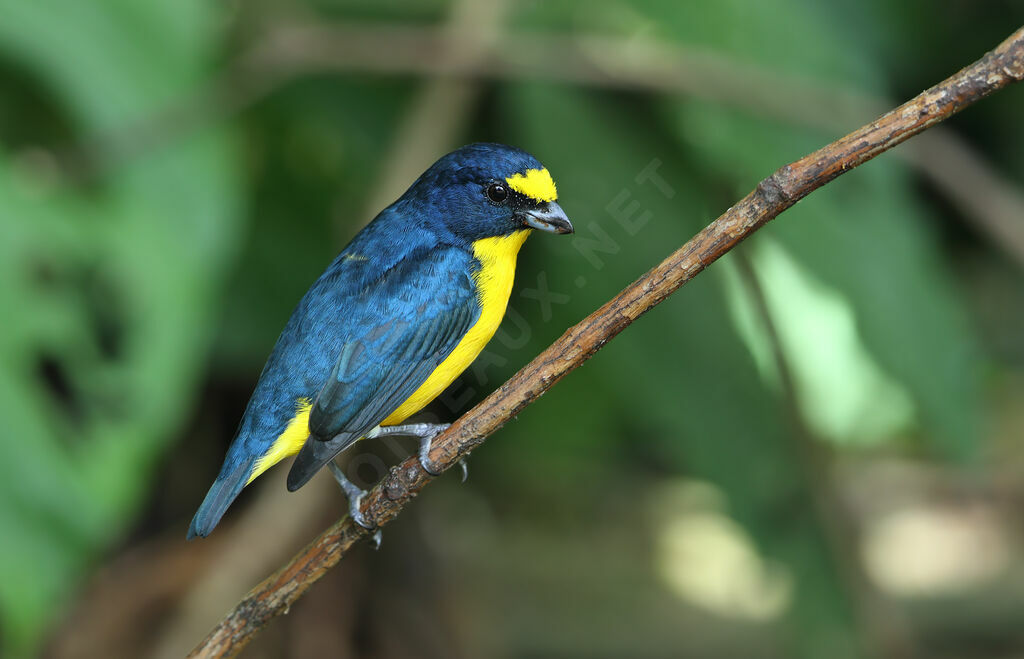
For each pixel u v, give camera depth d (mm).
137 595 11227
